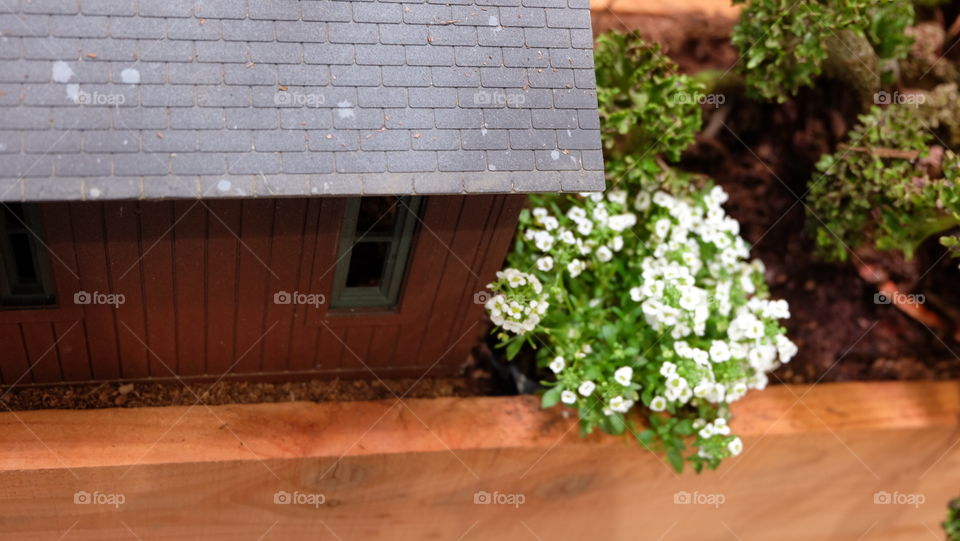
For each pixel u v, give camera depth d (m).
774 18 3.32
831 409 3.46
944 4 3.83
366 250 3.19
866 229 3.57
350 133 2.42
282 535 3.22
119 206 2.53
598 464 3.28
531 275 3.03
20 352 2.93
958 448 3.60
